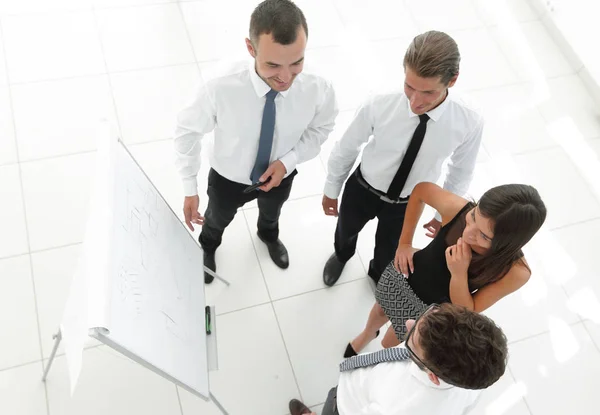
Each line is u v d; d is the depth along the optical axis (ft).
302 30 4.23
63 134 8.85
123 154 4.70
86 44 9.86
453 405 3.88
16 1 10.10
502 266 4.66
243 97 4.98
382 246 7.16
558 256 8.88
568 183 9.71
